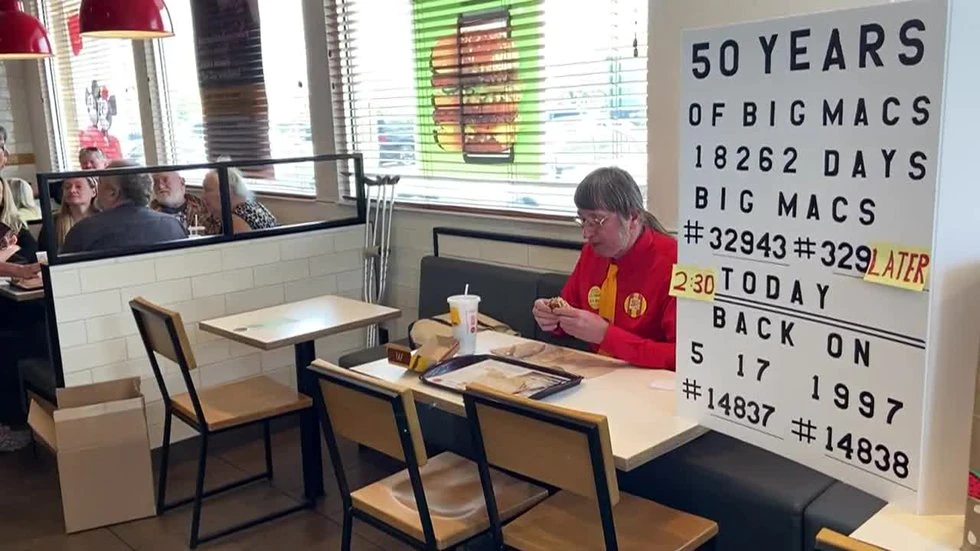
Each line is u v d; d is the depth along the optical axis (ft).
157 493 10.39
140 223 11.15
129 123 19.30
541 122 11.04
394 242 13.29
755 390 5.37
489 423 5.92
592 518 6.58
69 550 9.20
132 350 11.11
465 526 6.59
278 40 15.03
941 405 4.41
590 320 7.47
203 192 12.59
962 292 4.30
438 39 12.17
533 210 11.17
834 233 4.72
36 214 16.67
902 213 4.34
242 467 11.26
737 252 5.32
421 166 12.89
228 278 11.93
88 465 9.53
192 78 17.22
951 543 4.27
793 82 4.80
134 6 10.12
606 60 10.14
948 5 3.99
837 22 4.51
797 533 6.30
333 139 13.99
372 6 13.10
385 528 6.86
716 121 5.27
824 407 4.94
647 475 7.33
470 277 11.32
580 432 5.24
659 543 6.18
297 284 12.71
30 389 11.91
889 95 4.32
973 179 4.19
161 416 11.51
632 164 10.11
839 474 4.92
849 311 4.71
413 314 13.19
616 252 7.93
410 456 6.24
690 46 5.33
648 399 6.51
